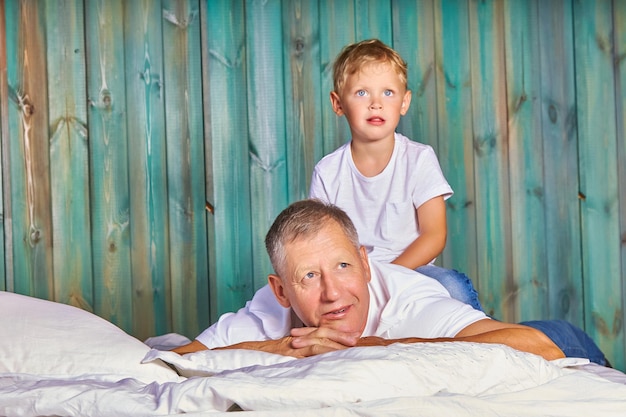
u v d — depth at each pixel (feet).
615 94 11.18
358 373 3.69
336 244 5.05
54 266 10.38
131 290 10.50
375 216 8.06
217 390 3.64
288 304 5.40
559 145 11.12
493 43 10.99
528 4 11.03
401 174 7.97
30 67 10.32
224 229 10.62
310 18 10.66
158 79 10.50
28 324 5.19
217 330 5.86
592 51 11.15
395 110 7.82
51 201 10.36
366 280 5.33
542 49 11.07
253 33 10.61
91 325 5.23
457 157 10.91
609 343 11.23
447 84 10.89
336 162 8.21
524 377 4.09
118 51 10.44
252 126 10.62
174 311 10.57
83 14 10.39
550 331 7.42
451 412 3.48
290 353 4.93
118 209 10.47
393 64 7.79
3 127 10.27
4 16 10.27
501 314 11.02
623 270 11.22
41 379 4.72
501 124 11.00
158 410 3.70
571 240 11.15
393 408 3.47
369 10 10.75
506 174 11.02
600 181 11.18
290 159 10.66
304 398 3.58
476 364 3.99
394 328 5.42
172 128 10.53
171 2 10.52
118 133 10.46
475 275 10.94
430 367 3.86
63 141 10.38
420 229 7.95
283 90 10.65
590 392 3.90
